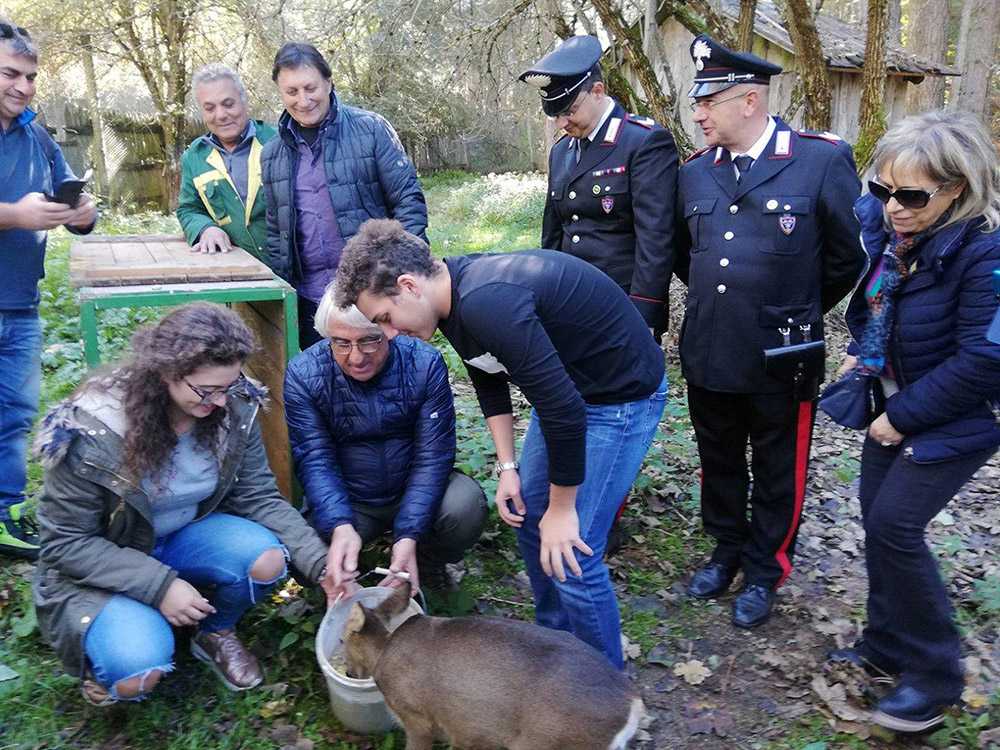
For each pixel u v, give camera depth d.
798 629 3.39
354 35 8.82
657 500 4.39
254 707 2.79
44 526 2.53
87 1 14.51
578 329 2.44
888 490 2.64
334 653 2.78
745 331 3.17
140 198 18.52
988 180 2.39
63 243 9.05
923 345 2.59
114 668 2.48
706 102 3.11
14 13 14.76
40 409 4.58
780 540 3.39
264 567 2.77
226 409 2.69
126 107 18.11
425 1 7.93
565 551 2.50
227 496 2.91
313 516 3.05
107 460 2.44
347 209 3.91
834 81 10.10
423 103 12.08
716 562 3.63
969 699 2.90
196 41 15.38
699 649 3.26
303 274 4.04
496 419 2.81
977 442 2.54
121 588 2.54
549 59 3.51
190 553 2.78
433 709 2.37
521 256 2.40
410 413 3.13
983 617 3.51
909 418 2.55
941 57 14.62
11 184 3.46
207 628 2.88
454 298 2.27
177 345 2.34
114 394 2.48
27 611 3.12
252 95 13.06
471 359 2.40
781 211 3.08
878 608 2.97
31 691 2.77
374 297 2.19
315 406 3.09
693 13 6.34
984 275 2.40
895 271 2.64
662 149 3.41
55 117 17.56
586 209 3.63
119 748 2.62
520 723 2.25
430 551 3.31
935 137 2.36
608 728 2.19
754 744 2.77
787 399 3.21
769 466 3.32
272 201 4.01
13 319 3.47
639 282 3.42
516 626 2.40
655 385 2.65
